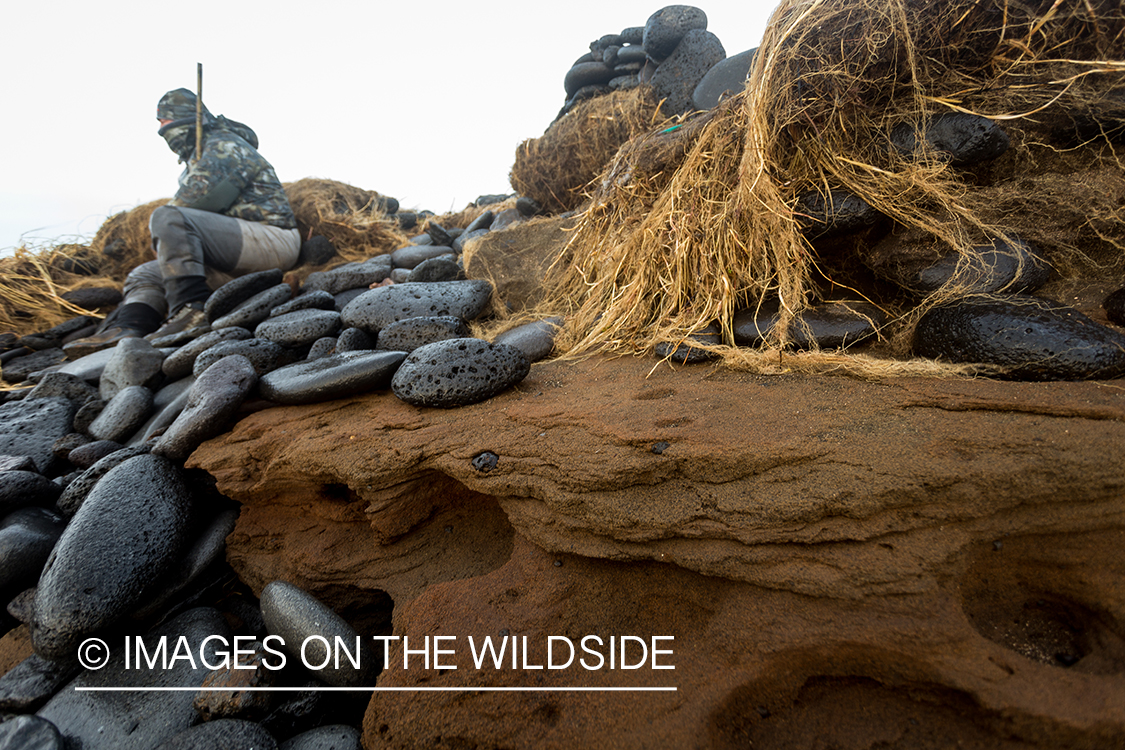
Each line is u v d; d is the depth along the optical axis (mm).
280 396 2629
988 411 1641
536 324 3482
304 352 3539
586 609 1704
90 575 2049
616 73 7094
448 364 2352
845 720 1362
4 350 5535
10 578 2264
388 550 2234
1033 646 1356
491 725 1460
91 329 6027
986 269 2166
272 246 5996
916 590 1351
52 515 2621
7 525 2482
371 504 2160
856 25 2373
